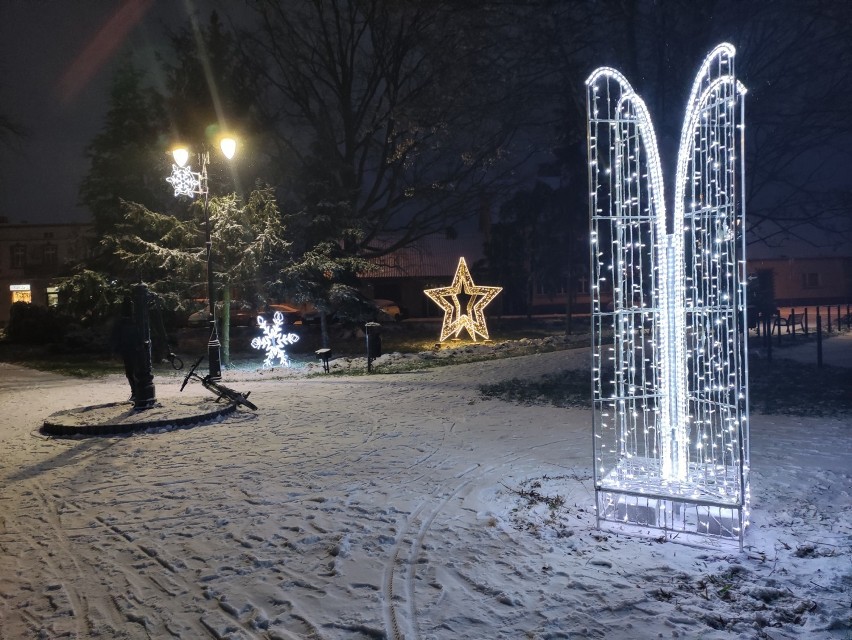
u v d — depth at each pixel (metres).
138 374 12.24
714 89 5.19
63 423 11.02
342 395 14.52
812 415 9.84
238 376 19.69
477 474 7.35
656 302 6.05
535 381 15.05
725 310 5.37
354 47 34.06
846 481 6.43
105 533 5.87
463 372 17.53
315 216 26.95
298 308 40.34
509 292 41.47
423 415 11.47
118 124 29.78
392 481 7.19
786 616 3.83
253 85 32.56
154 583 4.73
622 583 4.33
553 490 6.58
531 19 14.62
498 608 4.09
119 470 8.27
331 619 4.03
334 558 5.00
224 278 22.58
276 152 32.22
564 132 22.38
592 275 5.49
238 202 23.16
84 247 33.19
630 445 8.53
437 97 19.48
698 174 5.57
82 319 30.41
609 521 5.47
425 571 4.71
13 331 37.50
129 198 29.39
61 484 7.72
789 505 5.75
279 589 4.51
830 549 4.72
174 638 3.93
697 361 6.18
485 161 33.34
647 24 14.18
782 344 20.31
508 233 39.34
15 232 55.00
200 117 27.47
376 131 34.78
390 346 28.69
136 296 12.38
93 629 4.07
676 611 3.95
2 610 4.38
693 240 5.74
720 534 4.95
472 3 14.64
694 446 8.05
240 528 5.81
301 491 6.93
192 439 10.08
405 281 50.59
